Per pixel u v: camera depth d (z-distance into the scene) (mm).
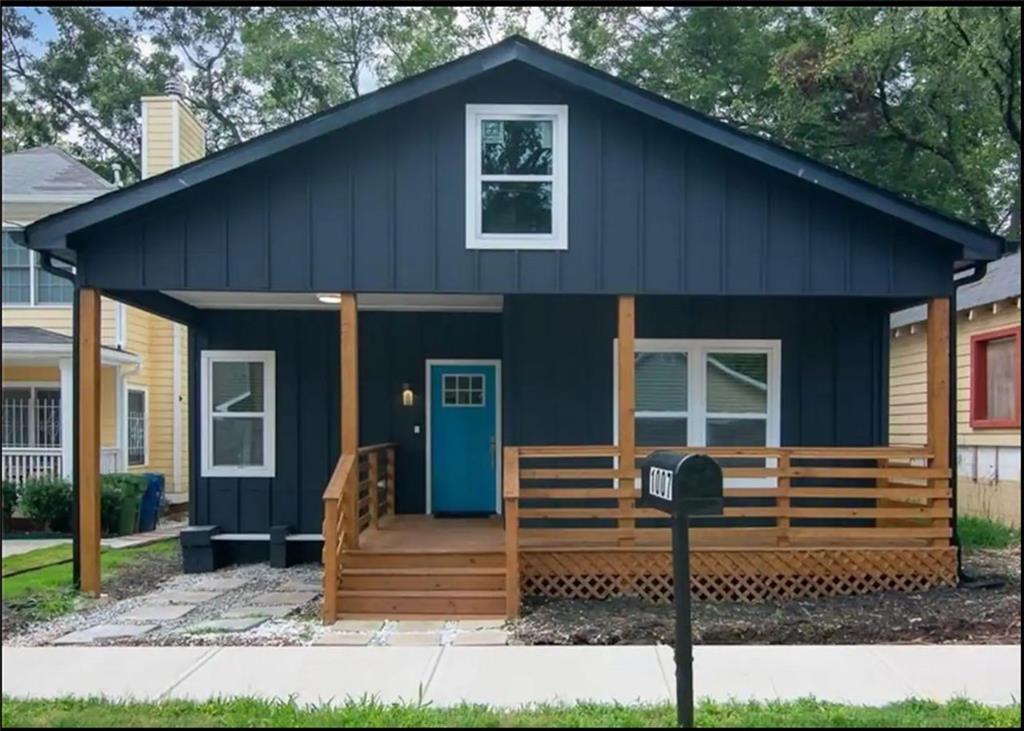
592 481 9266
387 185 8016
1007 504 11883
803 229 8180
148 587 8609
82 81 26156
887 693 4832
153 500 13078
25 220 14102
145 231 7875
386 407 10617
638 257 8102
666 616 7094
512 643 6285
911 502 9609
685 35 22016
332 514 7074
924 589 8055
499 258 8062
